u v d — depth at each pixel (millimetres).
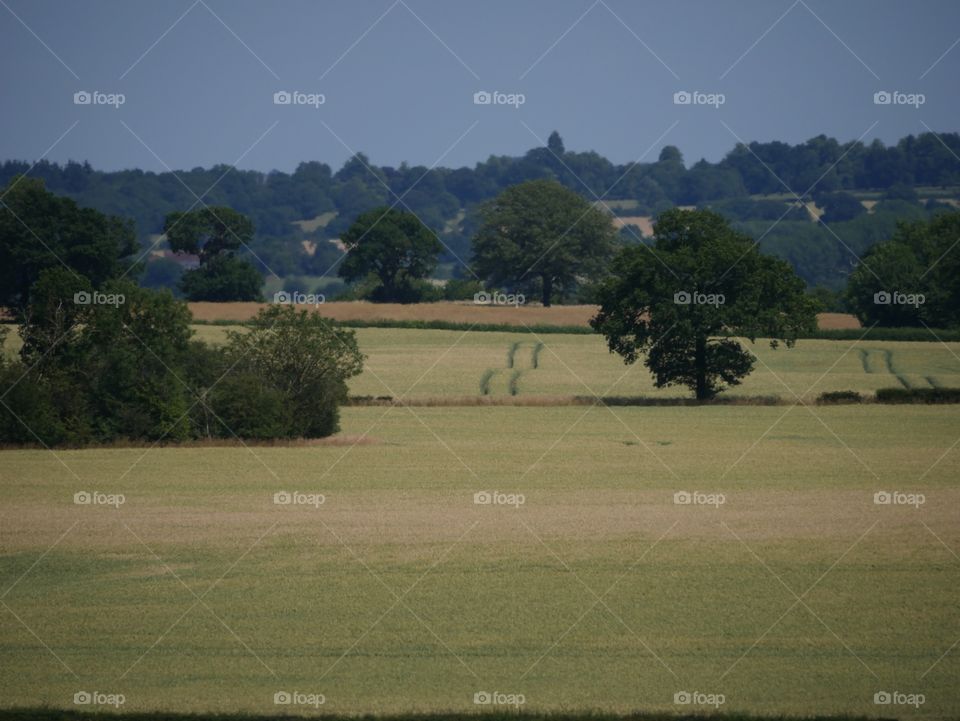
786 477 94438
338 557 67188
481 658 50656
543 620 55469
